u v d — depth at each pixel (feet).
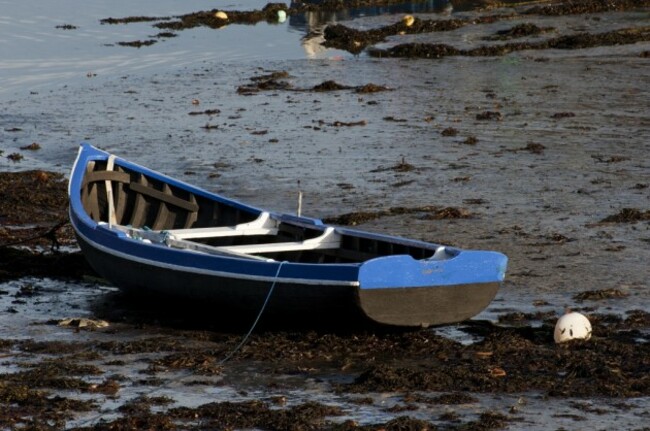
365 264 63.57
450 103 145.38
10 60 187.42
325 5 239.09
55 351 66.33
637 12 218.18
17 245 90.48
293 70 173.99
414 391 58.90
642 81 155.94
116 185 84.89
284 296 66.69
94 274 83.20
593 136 124.98
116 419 55.06
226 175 113.80
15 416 55.62
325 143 125.70
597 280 79.20
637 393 58.08
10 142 130.52
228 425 54.49
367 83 160.56
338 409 56.34
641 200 100.22
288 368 62.90
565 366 61.82
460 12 227.81
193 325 71.51
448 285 65.92
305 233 77.20
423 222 95.71
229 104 149.38
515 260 84.33
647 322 69.97
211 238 79.92
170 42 205.77
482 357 63.82
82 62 185.78
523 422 54.49
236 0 262.26
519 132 127.95
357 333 67.82
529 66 170.19
